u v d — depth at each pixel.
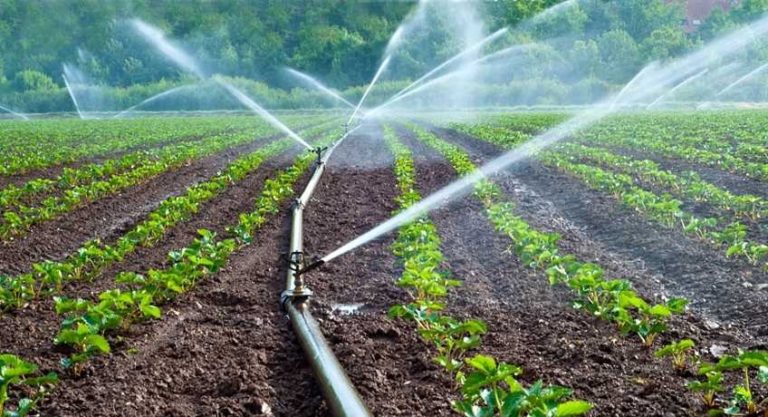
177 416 4.91
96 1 76.38
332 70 71.69
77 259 8.41
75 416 4.91
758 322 6.60
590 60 62.34
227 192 14.98
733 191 13.72
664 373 5.33
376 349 6.03
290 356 6.04
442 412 4.79
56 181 16.47
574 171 15.66
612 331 6.29
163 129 37.41
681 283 8.09
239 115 58.81
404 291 7.87
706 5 83.56
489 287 8.02
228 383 5.38
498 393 4.20
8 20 76.00
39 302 7.55
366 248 10.03
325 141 27.12
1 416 4.55
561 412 3.69
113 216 12.77
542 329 6.43
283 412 5.03
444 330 5.39
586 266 6.97
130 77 73.56
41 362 5.87
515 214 12.30
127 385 5.40
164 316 6.98
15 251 10.12
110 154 23.67
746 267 8.28
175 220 11.38
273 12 79.81
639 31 70.94
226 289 7.96
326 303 7.54
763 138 22.02
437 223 11.59
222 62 73.44
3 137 31.48
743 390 4.47
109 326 6.11
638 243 9.81
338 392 4.75
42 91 66.38
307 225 11.75
